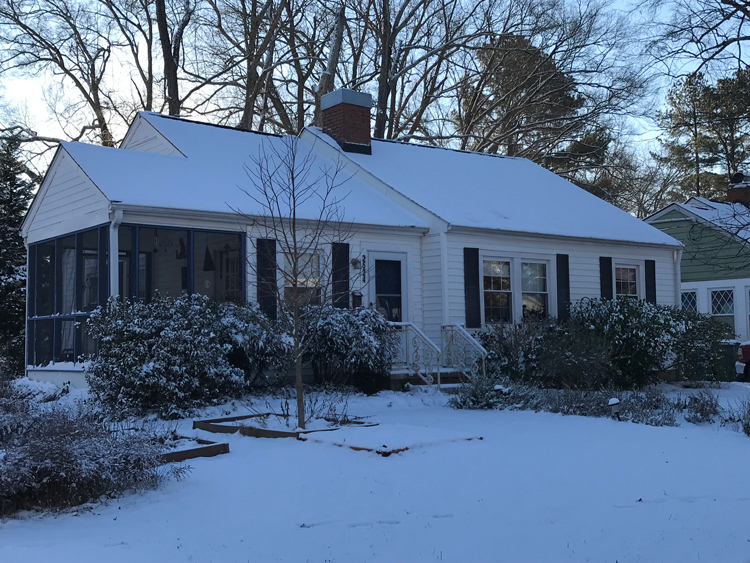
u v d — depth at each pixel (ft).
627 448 28.89
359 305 49.96
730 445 30.01
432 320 54.19
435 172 66.59
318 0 104.53
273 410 38.50
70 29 100.89
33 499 21.09
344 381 47.11
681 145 119.75
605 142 114.83
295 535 18.43
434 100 116.67
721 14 43.93
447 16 109.29
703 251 69.92
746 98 51.90
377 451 26.71
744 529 19.06
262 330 41.88
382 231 52.70
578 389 45.85
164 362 37.32
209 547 17.48
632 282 66.80
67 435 22.21
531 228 58.39
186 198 45.39
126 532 18.62
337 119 65.92
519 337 50.24
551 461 26.30
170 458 26.55
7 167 68.90
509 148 114.73
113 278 41.91
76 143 49.85
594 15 104.53
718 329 60.03
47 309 52.03
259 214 46.70
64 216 48.42
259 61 101.09
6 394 40.75
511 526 19.20
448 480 23.54
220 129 63.31
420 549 17.51
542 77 109.19
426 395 46.70
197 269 45.37
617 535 18.53
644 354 53.31
